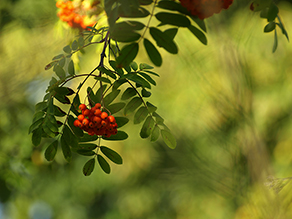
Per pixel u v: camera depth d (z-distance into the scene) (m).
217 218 3.33
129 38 1.30
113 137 1.42
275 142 2.83
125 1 1.30
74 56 1.67
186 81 2.89
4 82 2.88
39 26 2.70
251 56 2.80
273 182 1.62
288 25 2.78
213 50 2.49
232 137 2.60
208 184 3.08
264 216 1.80
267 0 1.41
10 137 3.12
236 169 2.47
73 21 1.64
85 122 1.37
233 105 2.45
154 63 1.31
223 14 2.28
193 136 3.04
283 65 2.81
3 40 2.84
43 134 1.39
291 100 2.80
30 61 2.78
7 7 2.88
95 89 2.67
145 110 1.42
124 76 1.39
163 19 1.32
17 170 3.11
